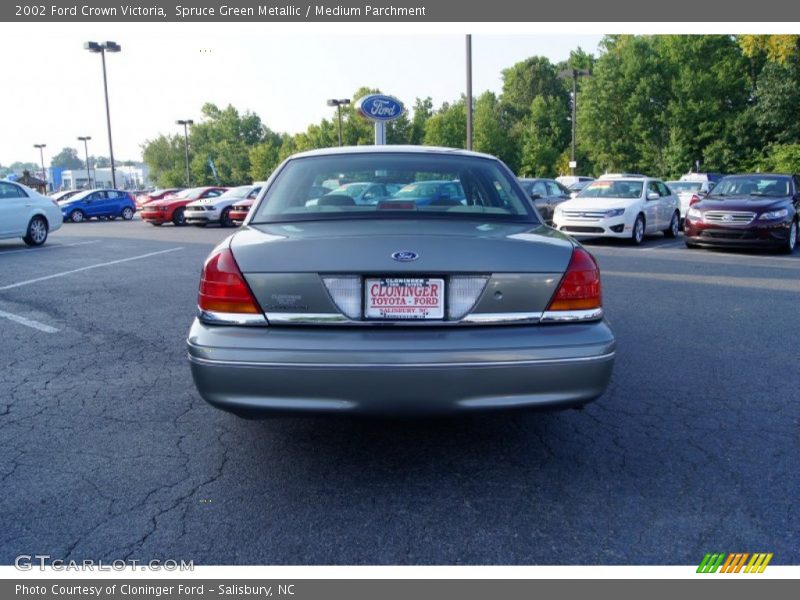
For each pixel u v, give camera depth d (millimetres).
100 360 5125
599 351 2877
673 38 55062
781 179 13703
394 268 2824
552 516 2812
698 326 6332
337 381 2754
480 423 3828
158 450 3467
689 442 3561
